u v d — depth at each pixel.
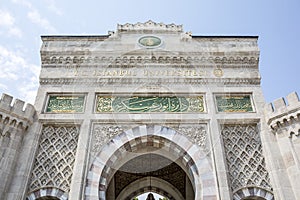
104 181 11.70
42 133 13.28
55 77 15.23
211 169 11.88
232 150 12.83
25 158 12.05
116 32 17.47
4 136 12.14
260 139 13.10
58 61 15.96
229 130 13.57
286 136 12.34
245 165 12.34
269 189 11.51
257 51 16.28
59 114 13.71
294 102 12.65
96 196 11.05
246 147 12.94
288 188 11.16
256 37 17.16
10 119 12.47
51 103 14.34
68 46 16.56
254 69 15.79
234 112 13.92
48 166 12.22
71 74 15.42
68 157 12.51
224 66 15.84
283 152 12.09
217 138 12.79
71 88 14.80
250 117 13.65
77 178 11.41
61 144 12.95
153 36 17.44
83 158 12.04
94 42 16.91
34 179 11.79
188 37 17.12
